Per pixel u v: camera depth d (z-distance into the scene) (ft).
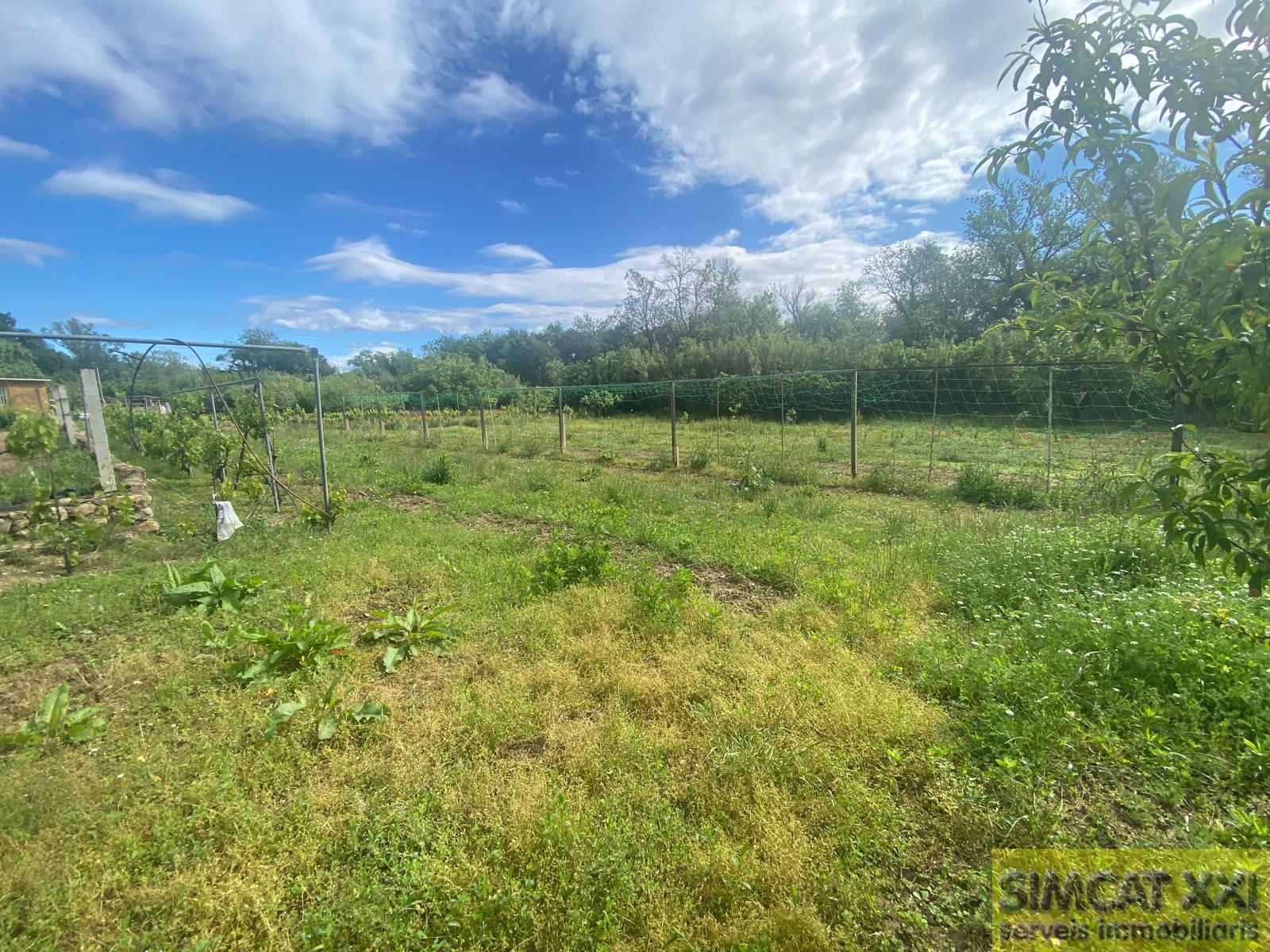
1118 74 4.27
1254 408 4.02
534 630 12.51
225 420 49.01
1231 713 8.14
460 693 10.13
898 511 23.84
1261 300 3.87
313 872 6.57
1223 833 6.46
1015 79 4.90
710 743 8.52
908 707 9.12
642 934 5.80
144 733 9.15
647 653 11.60
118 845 6.85
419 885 6.30
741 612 13.51
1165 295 4.29
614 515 23.06
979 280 90.99
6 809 7.23
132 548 19.33
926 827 7.15
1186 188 3.90
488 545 19.13
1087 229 4.97
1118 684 9.23
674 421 37.88
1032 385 49.39
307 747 8.76
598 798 7.52
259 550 19.27
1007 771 7.69
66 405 39.55
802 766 7.82
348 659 11.29
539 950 5.67
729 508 24.97
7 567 17.66
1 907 6.02
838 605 13.39
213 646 11.79
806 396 69.46
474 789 7.65
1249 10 3.81
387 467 37.58
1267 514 4.19
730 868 6.35
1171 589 11.48
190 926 5.91
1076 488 24.50
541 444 48.32
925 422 61.82
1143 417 42.98
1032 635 10.89
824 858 6.59
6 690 10.61
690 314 123.54
